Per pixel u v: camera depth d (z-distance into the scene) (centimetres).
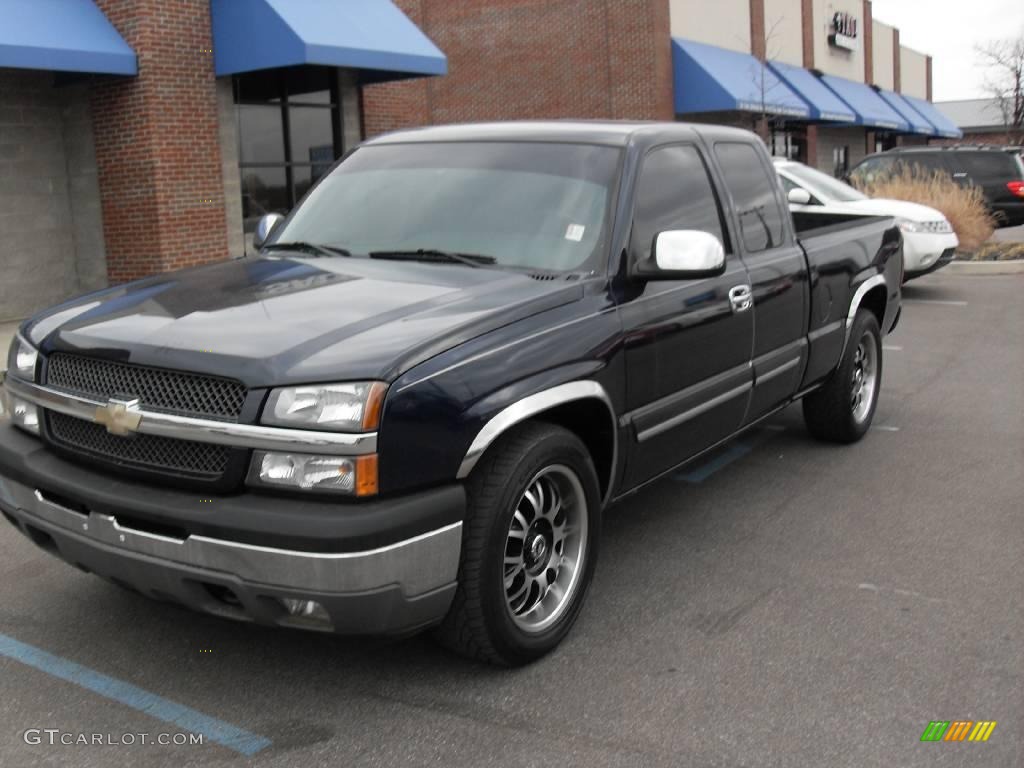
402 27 1475
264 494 310
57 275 1381
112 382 341
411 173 475
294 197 1546
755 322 504
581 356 374
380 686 354
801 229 736
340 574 299
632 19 2475
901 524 521
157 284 415
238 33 1330
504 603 346
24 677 362
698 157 499
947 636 391
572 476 377
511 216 432
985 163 1898
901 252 721
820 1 3400
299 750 314
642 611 416
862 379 677
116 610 419
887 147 4322
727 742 318
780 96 2781
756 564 468
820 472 614
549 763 307
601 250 411
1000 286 1497
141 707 341
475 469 341
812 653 378
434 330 334
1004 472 609
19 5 1185
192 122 1330
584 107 2583
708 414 472
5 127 1304
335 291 376
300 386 307
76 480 340
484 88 2738
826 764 306
